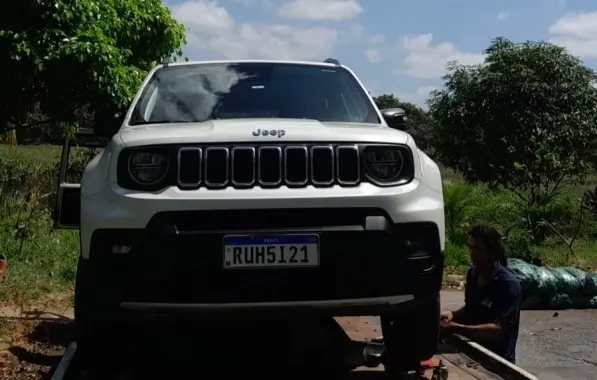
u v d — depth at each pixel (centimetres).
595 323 779
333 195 373
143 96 483
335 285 369
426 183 403
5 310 679
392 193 381
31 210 1242
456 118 1540
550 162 1409
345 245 369
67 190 551
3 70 647
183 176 377
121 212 368
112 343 416
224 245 362
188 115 467
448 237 1316
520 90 1489
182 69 514
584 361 623
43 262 916
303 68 522
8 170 1397
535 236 1318
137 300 367
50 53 626
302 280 367
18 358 525
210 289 362
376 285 373
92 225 376
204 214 367
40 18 645
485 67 1555
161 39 953
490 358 480
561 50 1535
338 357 486
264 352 507
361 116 481
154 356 493
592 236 1435
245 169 380
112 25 746
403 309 385
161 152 379
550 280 845
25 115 734
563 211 1432
